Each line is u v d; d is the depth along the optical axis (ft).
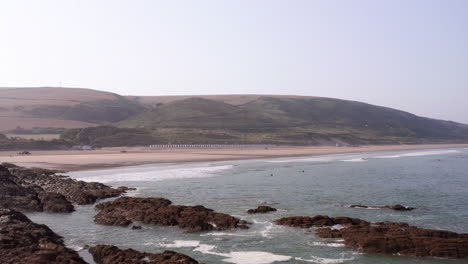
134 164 262.47
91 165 250.16
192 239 93.50
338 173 222.48
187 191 156.87
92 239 94.02
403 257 81.46
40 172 192.65
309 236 94.94
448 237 89.71
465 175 216.13
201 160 301.02
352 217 113.80
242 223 104.88
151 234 97.91
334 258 80.74
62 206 123.85
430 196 148.15
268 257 81.30
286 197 144.97
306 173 221.25
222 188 164.45
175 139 495.00
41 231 90.07
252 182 181.88
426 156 388.16
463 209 124.98
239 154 372.99
